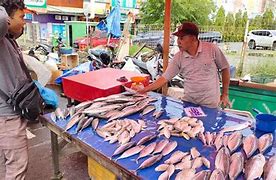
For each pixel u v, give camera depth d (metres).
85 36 11.58
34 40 13.45
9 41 1.88
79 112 2.21
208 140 1.73
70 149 3.23
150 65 5.00
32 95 1.95
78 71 5.41
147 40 8.50
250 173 1.35
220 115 2.21
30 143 3.40
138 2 15.60
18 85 1.89
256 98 3.58
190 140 1.75
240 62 4.29
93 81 3.10
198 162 1.47
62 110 2.35
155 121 2.09
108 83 3.00
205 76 2.52
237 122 2.05
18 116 1.97
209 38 4.72
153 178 1.37
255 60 4.36
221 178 1.31
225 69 2.61
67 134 1.94
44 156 3.09
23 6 1.89
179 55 2.61
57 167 2.58
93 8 13.55
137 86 2.89
